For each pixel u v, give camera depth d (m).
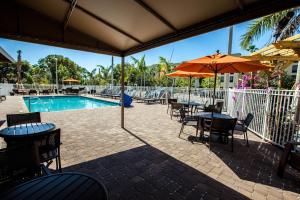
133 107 11.14
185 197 2.33
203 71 5.15
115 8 3.20
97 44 4.74
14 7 3.36
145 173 2.91
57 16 3.73
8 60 7.04
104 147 4.02
